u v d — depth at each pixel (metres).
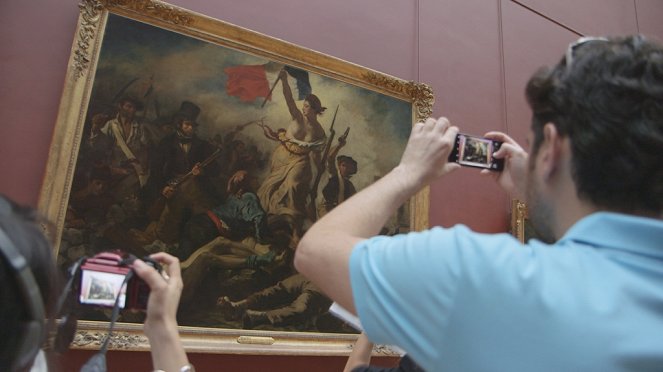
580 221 0.95
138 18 4.12
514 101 6.68
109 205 3.74
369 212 1.16
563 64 1.06
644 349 0.75
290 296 4.38
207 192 4.15
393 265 0.92
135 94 3.99
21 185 3.60
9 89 3.69
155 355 1.46
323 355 4.42
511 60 6.81
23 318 0.77
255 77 4.56
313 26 5.22
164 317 1.50
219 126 4.31
